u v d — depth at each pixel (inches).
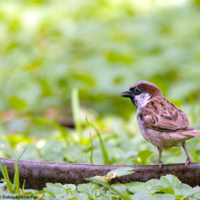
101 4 807.1
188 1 790.5
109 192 192.7
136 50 619.8
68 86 537.3
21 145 323.0
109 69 564.1
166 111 235.9
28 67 593.0
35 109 517.7
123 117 528.1
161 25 704.4
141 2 818.2
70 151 284.2
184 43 641.6
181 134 216.2
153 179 198.1
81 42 666.2
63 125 491.8
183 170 213.2
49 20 722.2
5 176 186.7
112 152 268.8
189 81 520.4
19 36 668.1
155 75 542.0
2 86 548.7
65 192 180.4
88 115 476.1
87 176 208.7
